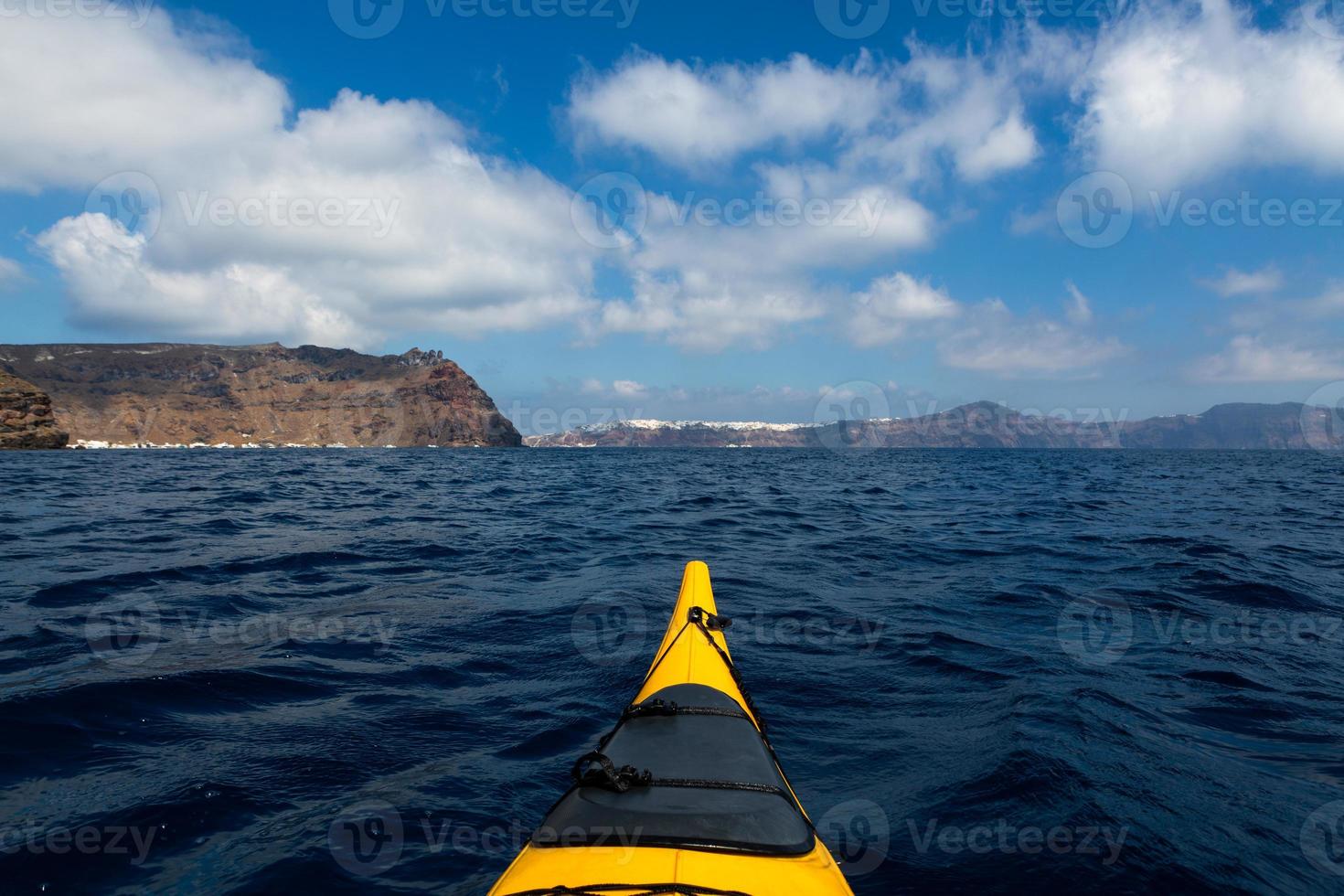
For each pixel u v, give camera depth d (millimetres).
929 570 11391
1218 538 14602
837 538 14992
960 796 4160
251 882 3256
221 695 5559
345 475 38250
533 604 8828
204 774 4258
